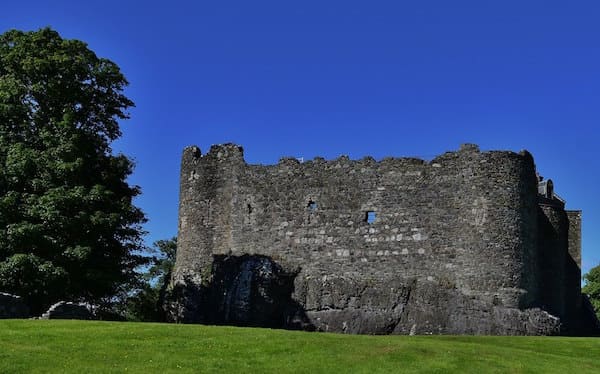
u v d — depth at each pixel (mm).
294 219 45000
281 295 43562
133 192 43094
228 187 47219
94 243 38375
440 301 40375
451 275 40875
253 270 43719
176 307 45625
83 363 22688
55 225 36938
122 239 41031
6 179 37656
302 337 27672
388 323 40875
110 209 39344
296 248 44562
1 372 21281
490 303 39469
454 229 41375
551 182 48781
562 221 44812
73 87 41031
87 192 38312
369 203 43562
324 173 44969
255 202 46188
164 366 22781
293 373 22688
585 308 46875
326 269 43562
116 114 43562
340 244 43625
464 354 26547
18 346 24141
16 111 38844
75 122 40312
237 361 23734
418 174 42875
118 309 44906
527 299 39906
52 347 24312
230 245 46344
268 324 42844
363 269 42812
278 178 46000
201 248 47031
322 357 24656
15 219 36969
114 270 39188
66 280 36344
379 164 43875
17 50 40750
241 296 43188
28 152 37719
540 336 35969
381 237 42875
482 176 41188
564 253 44719
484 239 40344
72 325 28375
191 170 48500
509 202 40719
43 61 39750
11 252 36312
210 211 47375
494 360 25969
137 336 26625
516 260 40125
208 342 26125
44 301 37406
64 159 38281
